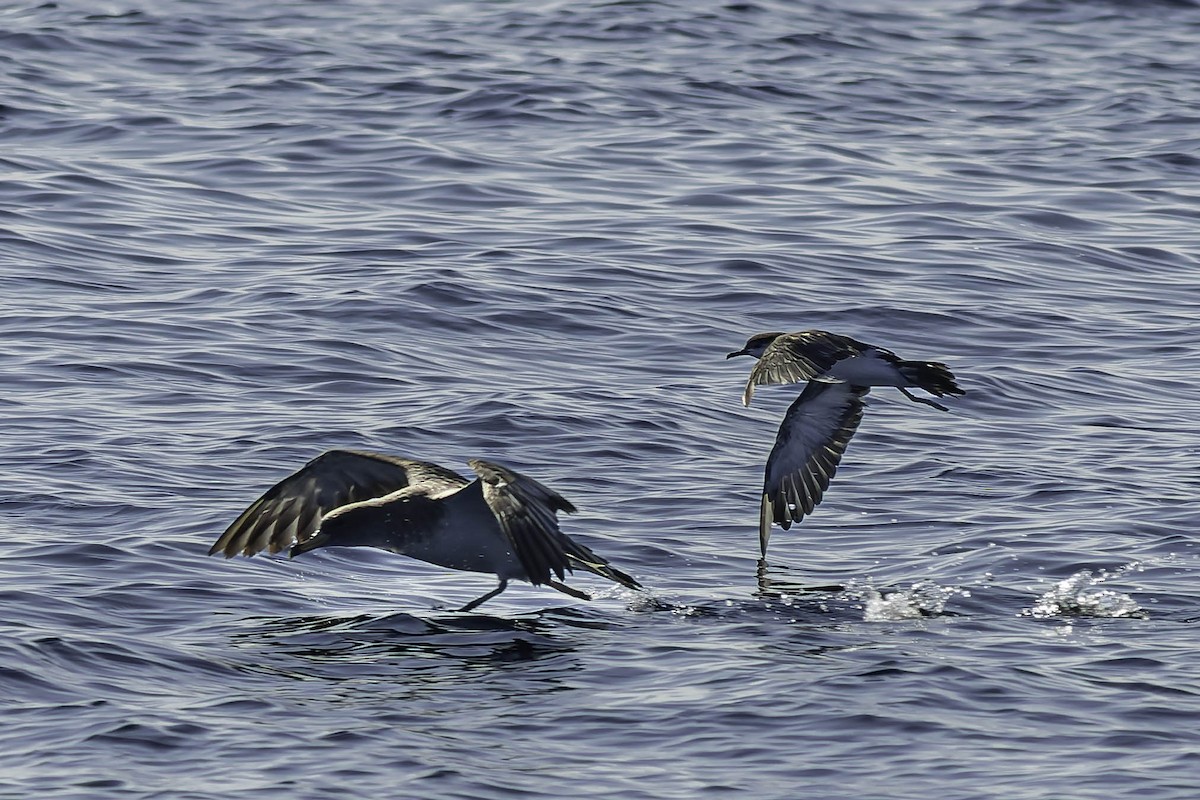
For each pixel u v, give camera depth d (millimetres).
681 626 12844
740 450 17828
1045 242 26172
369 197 27109
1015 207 27766
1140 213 27844
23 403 17906
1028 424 18984
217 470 16156
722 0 43906
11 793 9266
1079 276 24812
